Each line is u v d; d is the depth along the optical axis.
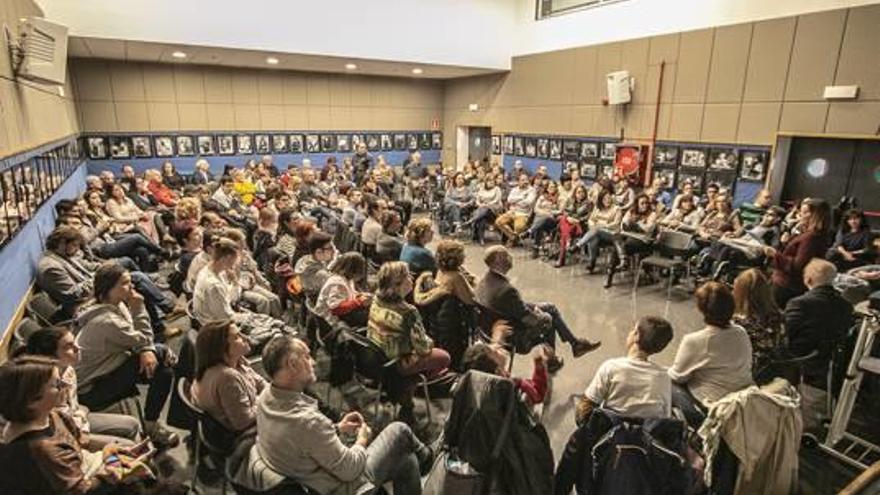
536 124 10.12
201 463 2.56
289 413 1.69
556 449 2.83
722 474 2.13
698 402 2.38
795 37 6.24
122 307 2.56
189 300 3.93
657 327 2.09
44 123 4.93
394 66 9.88
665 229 5.76
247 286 3.90
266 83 10.69
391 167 11.53
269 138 10.98
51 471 1.49
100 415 2.22
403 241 4.80
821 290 2.76
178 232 4.84
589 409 2.14
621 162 8.43
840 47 5.86
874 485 1.49
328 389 3.26
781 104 6.47
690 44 7.36
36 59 4.06
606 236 6.20
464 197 8.61
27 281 3.42
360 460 1.80
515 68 10.36
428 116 12.85
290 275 4.05
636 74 8.11
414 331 2.68
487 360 2.25
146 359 2.51
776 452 2.08
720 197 6.07
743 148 6.92
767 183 6.72
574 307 5.17
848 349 3.11
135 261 5.33
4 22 3.68
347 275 3.25
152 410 2.71
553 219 7.06
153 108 9.66
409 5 8.82
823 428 3.03
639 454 1.76
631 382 2.04
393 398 2.79
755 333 2.69
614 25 8.38
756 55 6.64
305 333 3.99
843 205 5.57
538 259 7.07
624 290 5.73
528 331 3.24
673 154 7.77
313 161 11.62
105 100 9.20
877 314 2.62
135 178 7.72
